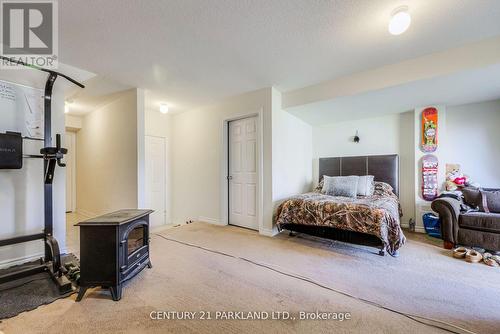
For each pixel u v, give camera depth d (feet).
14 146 6.97
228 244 9.66
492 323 4.70
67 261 7.88
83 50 7.54
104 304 5.40
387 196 11.01
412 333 4.43
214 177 13.32
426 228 10.64
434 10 5.66
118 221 5.70
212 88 11.05
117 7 5.54
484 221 8.18
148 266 7.38
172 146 15.81
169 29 6.44
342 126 14.28
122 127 11.89
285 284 6.31
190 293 5.87
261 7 5.57
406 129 12.35
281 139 11.69
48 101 7.30
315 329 4.57
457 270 7.10
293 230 10.19
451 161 11.21
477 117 10.71
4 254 7.58
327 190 12.02
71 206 17.80
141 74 9.43
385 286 6.18
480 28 6.40
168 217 15.56
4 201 7.57
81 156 16.75
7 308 5.20
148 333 4.46
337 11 5.73
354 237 8.70
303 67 8.86
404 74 8.36
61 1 5.31
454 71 7.46
